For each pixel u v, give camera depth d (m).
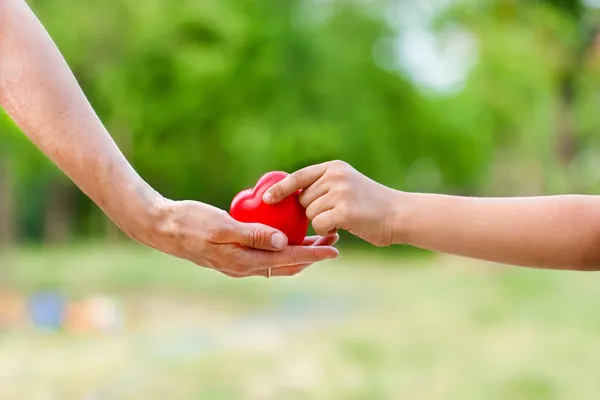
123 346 10.02
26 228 40.00
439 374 8.15
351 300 15.80
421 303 15.20
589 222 2.49
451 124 36.81
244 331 11.45
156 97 26.88
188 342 10.37
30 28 2.67
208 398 7.06
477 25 24.05
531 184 35.47
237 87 29.52
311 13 32.84
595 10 20.66
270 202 2.62
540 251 2.50
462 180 40.41
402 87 35.41
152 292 17.14
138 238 2.68
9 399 7.06
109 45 24.05
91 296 16.08
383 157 35.47
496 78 28.61
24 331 11.25
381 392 7.27
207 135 31.34
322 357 9.11
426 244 2.55
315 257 2.62
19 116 2.66
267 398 7.03
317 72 31.56
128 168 2.66
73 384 7.69
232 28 26.75
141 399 7.02
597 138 30.38
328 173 2.57
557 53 22.58
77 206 41.44
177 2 25.55
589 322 12.03
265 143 30.12
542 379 7.88
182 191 36.16
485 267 23.36
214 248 2.57
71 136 2.62
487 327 11.67
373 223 2.52
